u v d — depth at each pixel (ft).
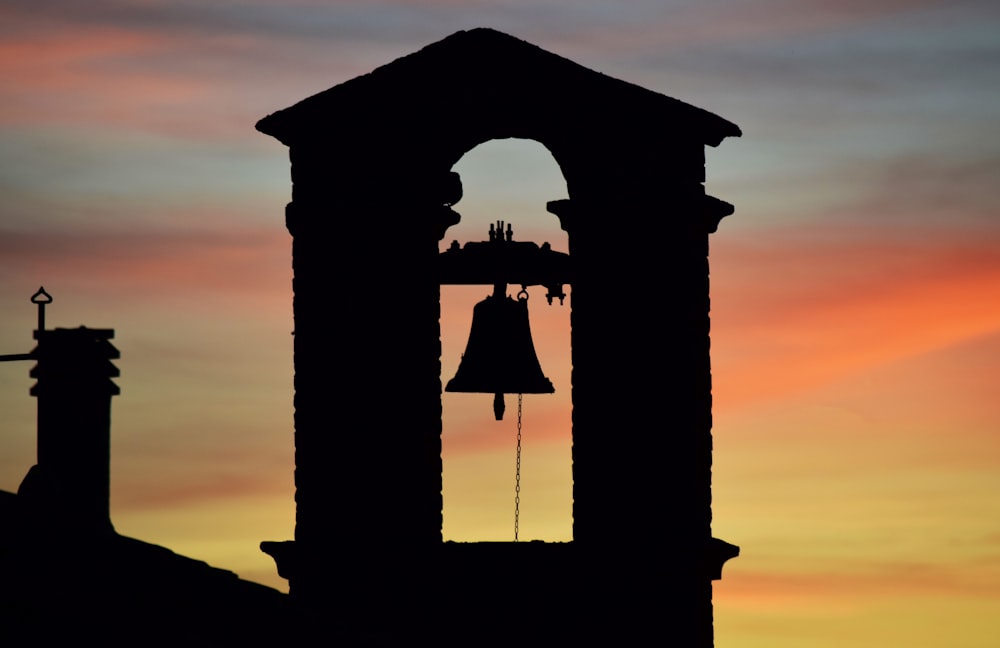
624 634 115.03
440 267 116.47
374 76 115.85
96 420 95.55
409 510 116.37
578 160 115.55
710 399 120.37
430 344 116.37
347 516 117.08
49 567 74.54
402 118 115.55
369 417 116.78
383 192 116.06
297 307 118.52
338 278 117.29
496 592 114.32
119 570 76.84
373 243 116.47
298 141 118.11
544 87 114.93
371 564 115.24
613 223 115.75
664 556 115.96
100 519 93.15
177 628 71.67
